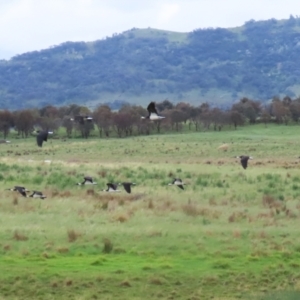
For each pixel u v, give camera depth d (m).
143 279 56.34
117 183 98.19
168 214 79.44
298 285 56.91
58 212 79.88
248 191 100.44
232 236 69.25
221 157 177.62
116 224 73.56
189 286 55.84
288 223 77.38
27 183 102.94
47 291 53.97
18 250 62.75
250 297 54.59
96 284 55.09
